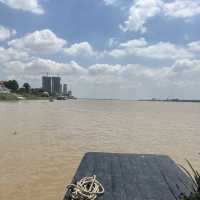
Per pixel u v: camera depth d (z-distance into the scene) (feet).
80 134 89.30
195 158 57.00
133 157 30.81
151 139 82.02
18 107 269.44
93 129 104.99
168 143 75.41
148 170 26.04
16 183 38.14
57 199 32.91
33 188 36.27
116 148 66.33
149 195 20.11
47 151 59.62
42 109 249.96
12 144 67.21
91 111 246.27
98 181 22.68
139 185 22.07
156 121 149.69
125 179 23.40
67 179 40.16
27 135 83.25
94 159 29.60
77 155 56.29
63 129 101.96
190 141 79.10
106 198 19.38
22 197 33.35
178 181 23.20
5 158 52.16
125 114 210.38
